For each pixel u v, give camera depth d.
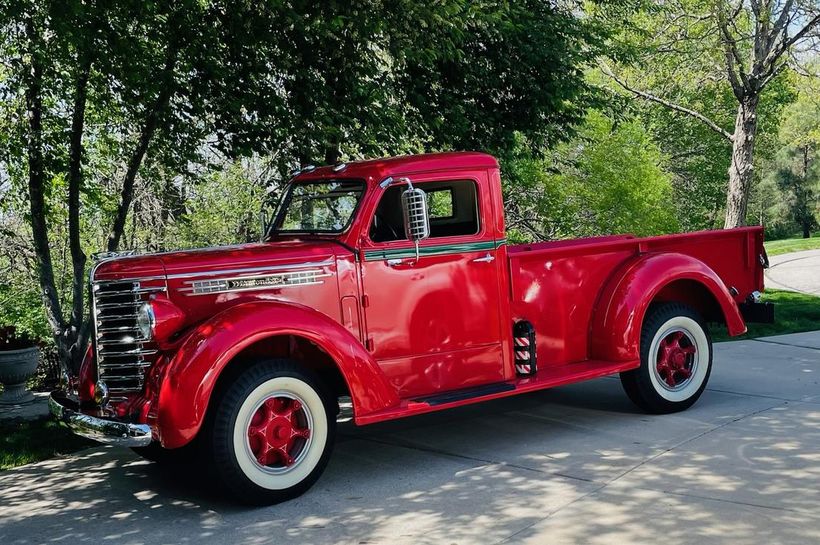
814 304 13.27
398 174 5.48
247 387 4.73
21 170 9.75
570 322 6.20
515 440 5.94
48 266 8.66
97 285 5.02
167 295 4.92
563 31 10.57
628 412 6.59
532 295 5.99
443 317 5.56
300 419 5.01
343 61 8.24
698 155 32.53
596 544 3.90
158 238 16.81
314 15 7.63
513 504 4.57
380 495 4.91
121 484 5.49
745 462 5.02
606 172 19.36
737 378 7.66
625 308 6.13
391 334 5.39
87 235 15.27
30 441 6.77
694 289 6.88
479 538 4.11
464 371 5.64
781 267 23.97
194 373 4.54
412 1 7.51
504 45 9.76
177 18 7.67
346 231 5.36
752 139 17.06
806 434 5.58
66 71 8.55
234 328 4.65
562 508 4.43
